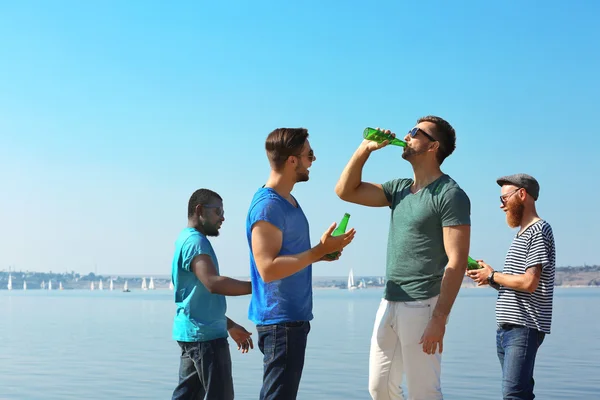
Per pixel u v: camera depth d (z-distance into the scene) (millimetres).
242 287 4207
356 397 10117
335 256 3555
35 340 22422
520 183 4527
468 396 10133
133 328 30000
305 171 3797
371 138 4027
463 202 3773
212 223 4539
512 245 4551
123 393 10516
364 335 25094
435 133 3928
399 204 4016
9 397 10156
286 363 3615
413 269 3854
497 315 4508
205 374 4395
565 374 12562
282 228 3637
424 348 3676
